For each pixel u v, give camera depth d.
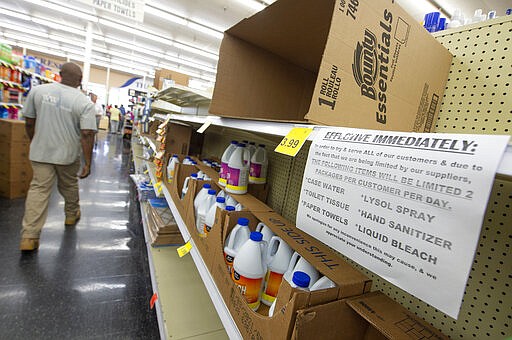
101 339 1.45
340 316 0.50
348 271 0.62
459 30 0.74
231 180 1.09
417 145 0.33
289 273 0.71
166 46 10.90
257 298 0.74
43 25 10.41
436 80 0.71
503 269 0.54
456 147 0.29
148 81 18.12
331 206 0.44
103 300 1.75
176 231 1.86
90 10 7.86
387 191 0.35
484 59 0.68
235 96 0.92
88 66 8.77
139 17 4.04
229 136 1.98
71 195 2.65
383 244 0.36
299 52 0.93
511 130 0.63
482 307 0.57
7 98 3.56
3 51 3.34
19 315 1.53
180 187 1.50
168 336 1.08
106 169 5.45
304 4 0.62
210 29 8.05
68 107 2.16
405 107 0.63
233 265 0.75
